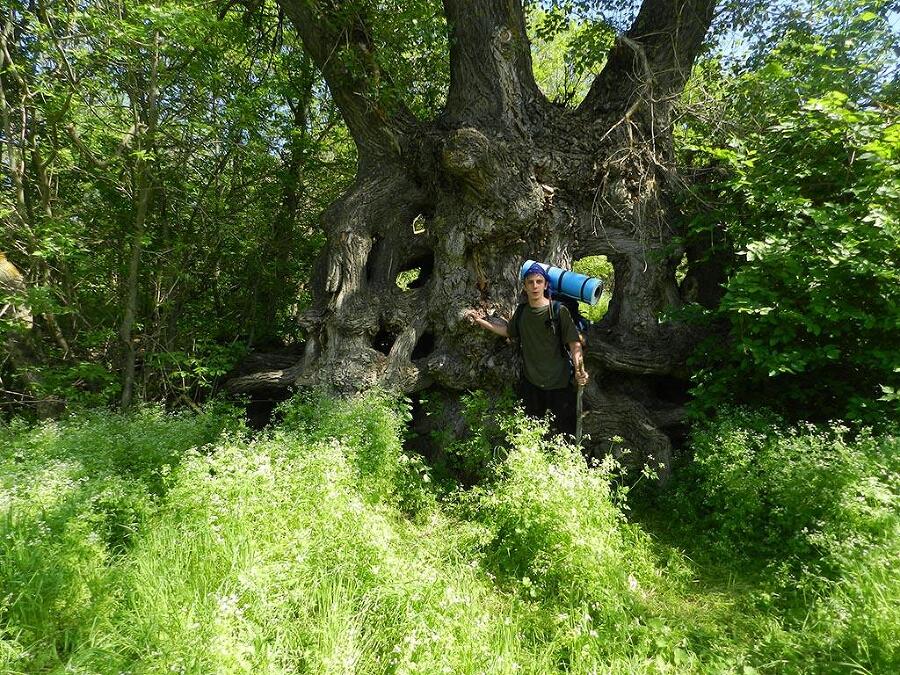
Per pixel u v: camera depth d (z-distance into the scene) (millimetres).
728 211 5801
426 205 6836
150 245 7188
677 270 7695
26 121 6578
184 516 3576
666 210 6562
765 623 3414
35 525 3359
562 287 5129
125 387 6812
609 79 6719
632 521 5059
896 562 3133
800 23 7691
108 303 7398
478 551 4031
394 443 5008
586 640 3104
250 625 2643
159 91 6711
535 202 6047
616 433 6074
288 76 8086
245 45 7629
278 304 8648
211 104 7035
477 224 6012
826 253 4762
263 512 3543
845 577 3258
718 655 3150
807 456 4242
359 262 6434
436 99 8680
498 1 6332
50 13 6152
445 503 5234
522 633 3309
